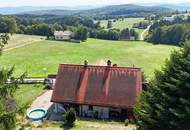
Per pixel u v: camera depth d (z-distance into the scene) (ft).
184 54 72.18
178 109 68.80
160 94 74.49
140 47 506.07
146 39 629.10
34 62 340.80
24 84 200.64
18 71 285.64
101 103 133.08
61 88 140.77
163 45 539.70
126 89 135.85
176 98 70.64
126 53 435.94
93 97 135.64
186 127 67.62
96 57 394.93
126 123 111.65
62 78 144.15
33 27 613.11
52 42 522.47
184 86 69.10
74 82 142.00
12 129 40.27
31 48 444.96
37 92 180.34
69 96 137.69
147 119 75.10
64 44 507.30
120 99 133.08
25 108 42.91
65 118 111.86
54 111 139.85
